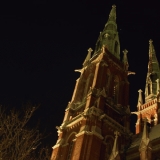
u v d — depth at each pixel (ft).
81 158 116.78
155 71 233.35
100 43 200.44
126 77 176.65
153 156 112.37
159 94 193.26
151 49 262.47
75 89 166.50
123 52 197.16
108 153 128.57
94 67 171.22
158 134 126.62
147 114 190.19
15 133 65.72
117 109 150.20
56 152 134.31
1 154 61.52
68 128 142.82
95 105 139.85
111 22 219.41
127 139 140.26
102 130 132.98
